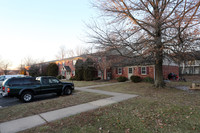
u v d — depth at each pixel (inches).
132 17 361.1
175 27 294.7
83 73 948.6
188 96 325.4
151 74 705.0
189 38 301.9
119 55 415.2
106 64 754.8
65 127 159.3
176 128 150.9
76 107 249.6
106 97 338.3
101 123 168.9
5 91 298.0
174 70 901.2
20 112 223.9
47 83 358.3
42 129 155.2
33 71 1309.1
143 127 154.9
